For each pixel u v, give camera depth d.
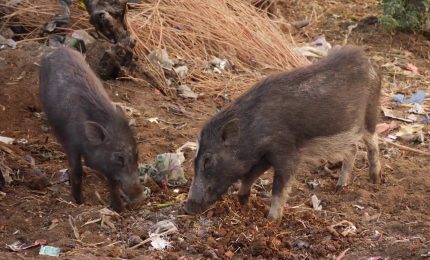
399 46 18.52
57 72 12.09
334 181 12.48
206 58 16.59
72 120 11.52
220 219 11.14
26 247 10.28
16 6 16.73
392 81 16.78
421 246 10.33
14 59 14.80
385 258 10.24
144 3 17.22
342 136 11.37
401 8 18.44
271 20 18.28
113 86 15.03
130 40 15.07
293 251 10.50
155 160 12.36
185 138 13.62
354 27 19.33
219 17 17.25
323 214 11.50
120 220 11.00
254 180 11.32
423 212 11.63
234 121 10.62
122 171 11.16
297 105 10.97
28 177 12.09
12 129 13.61
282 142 10.94
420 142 14.01
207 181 10.88
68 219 10.91
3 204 11.31
